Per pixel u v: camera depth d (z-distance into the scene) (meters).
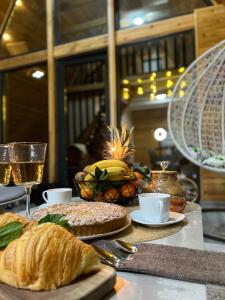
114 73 3.41
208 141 2.61
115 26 3.44
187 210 1.01
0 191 1.11
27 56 4.00
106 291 0.45
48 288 0.42
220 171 2.30
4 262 0.44
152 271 0.53
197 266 0.55
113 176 1.02
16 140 4.42
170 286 0.49
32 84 4.14
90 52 3.60
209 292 0.47
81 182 1.06
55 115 3.80
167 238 0.72
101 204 0.88
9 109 4.34
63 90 3.86
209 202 2.80
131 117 6.58
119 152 1.19
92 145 4.33
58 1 3.81
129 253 0.62
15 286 0.42
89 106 5.08
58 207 0.84
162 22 3.17
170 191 0.99
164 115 6.83
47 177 3.78
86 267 0.45
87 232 0.67
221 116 2.54
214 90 2.53
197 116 2.66
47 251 0.43
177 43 3.35
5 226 0.51
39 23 3.93
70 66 3.85
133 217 0.84
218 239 1.66
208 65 2.51
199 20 2.89
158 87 3.98
